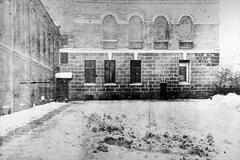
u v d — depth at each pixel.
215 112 15.77
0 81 12.60
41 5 18.44
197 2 25.44
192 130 12.48
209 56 25.52
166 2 25.45
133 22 25.52
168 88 25.38
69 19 25.30
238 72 25.36
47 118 12.56
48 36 22.17
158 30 25.56
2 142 8.51
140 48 25.41
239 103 17.52
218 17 25.52
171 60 25.38
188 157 9.16
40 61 18.75
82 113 14.67
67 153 8.20
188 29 25.59
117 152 8.89
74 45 25.14
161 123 13.41
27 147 8.25
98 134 10.54
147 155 8.91
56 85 23.97
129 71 25.30
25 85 15.09
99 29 25.28
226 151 10.15
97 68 25.12
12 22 13.17
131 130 11.87
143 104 19.11
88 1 25.31
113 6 25.38
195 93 25.41
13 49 13.27
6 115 12.57
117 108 17.11
